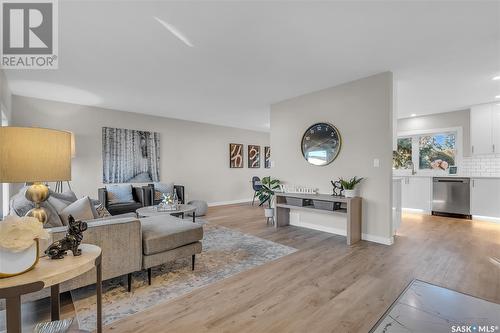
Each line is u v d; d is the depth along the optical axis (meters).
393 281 2.24
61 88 3.78
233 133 7.40
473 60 2.91
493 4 1.91
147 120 5.62
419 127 5.82
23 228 1.01
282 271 2.48
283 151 4.58
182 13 2.01
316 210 3.73
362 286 2.15
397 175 6.01
